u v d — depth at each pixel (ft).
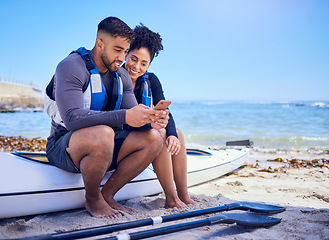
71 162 7.11
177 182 8.64
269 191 11.08
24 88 178.50
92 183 6.94
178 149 8.00
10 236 5.99
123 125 8.35
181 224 5.74
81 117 6.54
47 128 47.52
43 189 7.15
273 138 34.30
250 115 80.12
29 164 7.58
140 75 9.04
